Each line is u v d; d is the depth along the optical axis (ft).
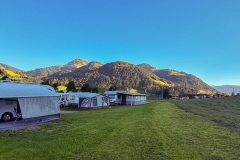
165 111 62.44
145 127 36.83
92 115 57.72
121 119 48.19
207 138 28.68
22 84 51.88
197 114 53.93
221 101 98.53
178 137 29.35
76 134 32.19
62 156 21.94
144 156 22.00
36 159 20.88
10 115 44.93
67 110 83.46
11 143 26.81
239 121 41.22
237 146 24.93
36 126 40.19
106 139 28.78
